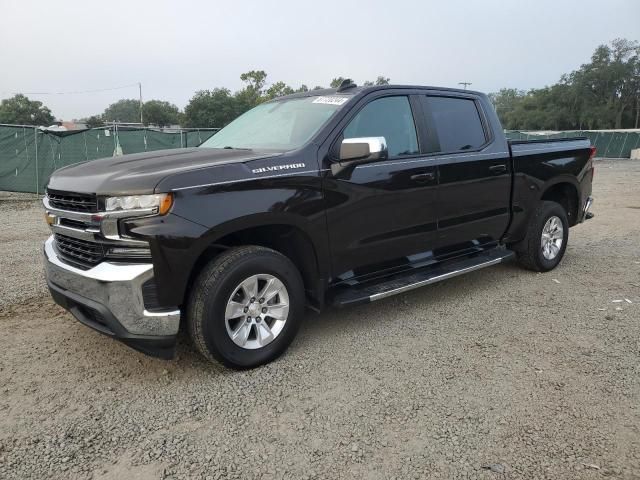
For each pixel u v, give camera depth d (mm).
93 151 13852
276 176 3393
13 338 3959
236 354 3334
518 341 3918
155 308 3027
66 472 2449
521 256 5660
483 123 5023
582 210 6148
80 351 3740
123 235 2973
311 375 3391
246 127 4539
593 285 5312
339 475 2428
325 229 3670
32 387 3232
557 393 3139
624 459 2520
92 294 3100
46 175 13352
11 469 2465
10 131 13133
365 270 4066
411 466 2486
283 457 2561
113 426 2822
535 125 104250
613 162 36156
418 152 4336
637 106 95875
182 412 2957
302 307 3648
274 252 3457
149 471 2459
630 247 7113
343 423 2846
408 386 3240
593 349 3762
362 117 4004
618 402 3031
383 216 4031
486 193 4879
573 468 2455
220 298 3189
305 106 4207
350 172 3787
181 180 3025
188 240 3008
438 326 4234
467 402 3047
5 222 9109
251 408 2998
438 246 4574
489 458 2535
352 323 4309
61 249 3494
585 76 96938
